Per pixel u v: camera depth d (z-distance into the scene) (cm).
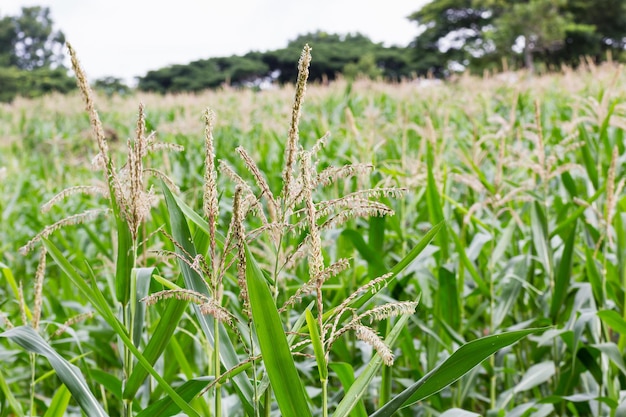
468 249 494
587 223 497
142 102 248
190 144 1167
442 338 446
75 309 551
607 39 6544
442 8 6906
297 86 213
